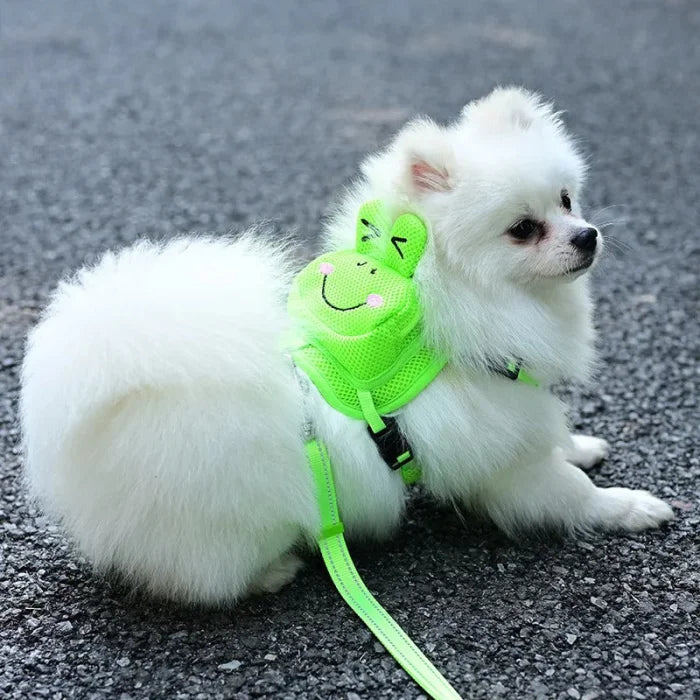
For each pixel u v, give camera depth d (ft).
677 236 5.38
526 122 3.57
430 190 3.44
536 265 3.45
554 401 3.65
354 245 3.64
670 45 9.13
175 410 3.30
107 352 3.26
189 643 3.40
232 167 6.46
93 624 3.46
